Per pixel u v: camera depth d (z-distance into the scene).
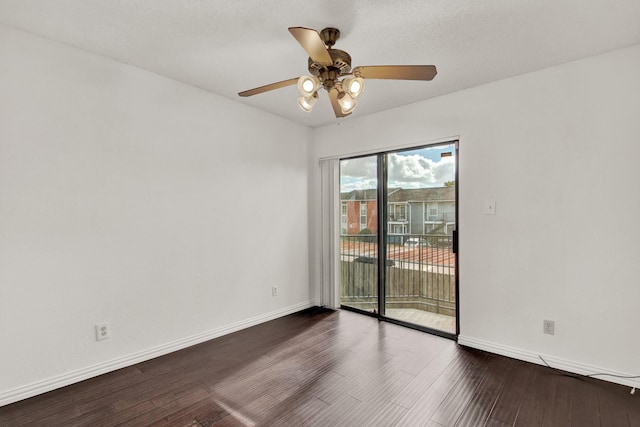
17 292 2.01
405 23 1.93
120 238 2.45
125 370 2.42
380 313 3.62
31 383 2.06
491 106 2.75
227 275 3.17
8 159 1.97
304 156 4.02
